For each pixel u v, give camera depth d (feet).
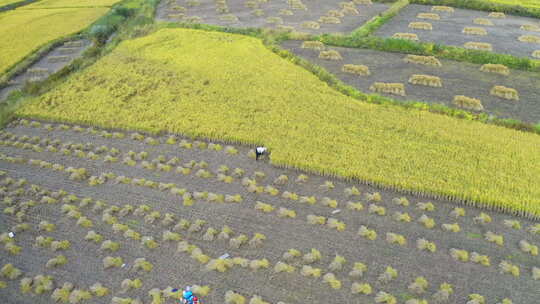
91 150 122.83
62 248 89.10
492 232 89.51
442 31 198.80
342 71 160.97
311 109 133.18
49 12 253.85
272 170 111.14
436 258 83.87
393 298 75.36
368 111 131.34
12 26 226.58
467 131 119.55
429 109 131.54
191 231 91.81
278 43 190.49
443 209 96.37
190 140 125.18
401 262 83.25
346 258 84.58
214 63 168.25
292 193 101.86
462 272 80.79
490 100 138.00
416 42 178.09
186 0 268.82
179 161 116.47
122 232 92.84
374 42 181.06
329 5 247.91
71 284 80.48
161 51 183.11
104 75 163.22
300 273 81.46
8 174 113.80
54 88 155.84
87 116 135.95
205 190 104.88
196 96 144.36
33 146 124.98
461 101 134.62
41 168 115.85
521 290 76.95
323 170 106.93
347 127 123.34
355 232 90.79
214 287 79.41
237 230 92.17
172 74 161.07
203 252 87.20
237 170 109.70
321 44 183.83
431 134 118.32
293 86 148.15
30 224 96.17
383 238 88.99
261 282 80.07
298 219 94.68
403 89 144.56
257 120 128.77
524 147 111.96
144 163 114.52
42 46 199.11
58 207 101.24
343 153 111.86
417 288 76.79
